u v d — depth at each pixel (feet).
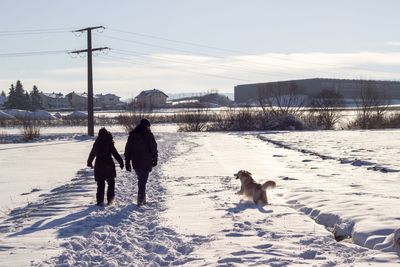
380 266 19.79
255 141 116.06
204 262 21.56
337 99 196.75
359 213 29.76
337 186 44.52
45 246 25.67
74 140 131.54
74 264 22.08
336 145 97.04
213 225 29.58
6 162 74.54
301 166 63.05
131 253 23.95
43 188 48.67
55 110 481.05
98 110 440.04
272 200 38.96
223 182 48.70
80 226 30.48
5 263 22.34
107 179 38.86
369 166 60.75
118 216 33.53
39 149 100.22
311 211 33.32
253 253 22.93
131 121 173.88
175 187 46.03
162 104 474.90
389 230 25.07
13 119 260.01
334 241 24.95
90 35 144.15
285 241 25.22
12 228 30.58
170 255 23.25
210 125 180.45
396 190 41.34
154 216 33.14
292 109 196.44
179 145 101.76
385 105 197.06
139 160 38.22
